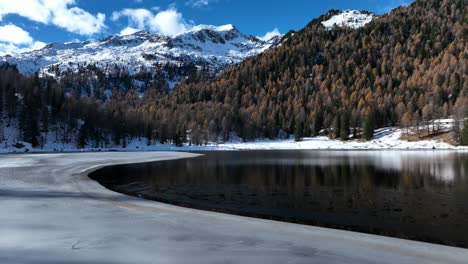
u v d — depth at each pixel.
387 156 59.00
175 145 123.25
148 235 11.62
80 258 9.00
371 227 14.61
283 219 16.11
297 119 140.00
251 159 55.81
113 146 115.12
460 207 18.11
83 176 31.95
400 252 10.47
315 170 36.41
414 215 16.59
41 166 42.47
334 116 129.12
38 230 12.10
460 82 133.88
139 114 136.50
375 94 149.62
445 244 12.33
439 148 88.00
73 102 120.94
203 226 13.31
